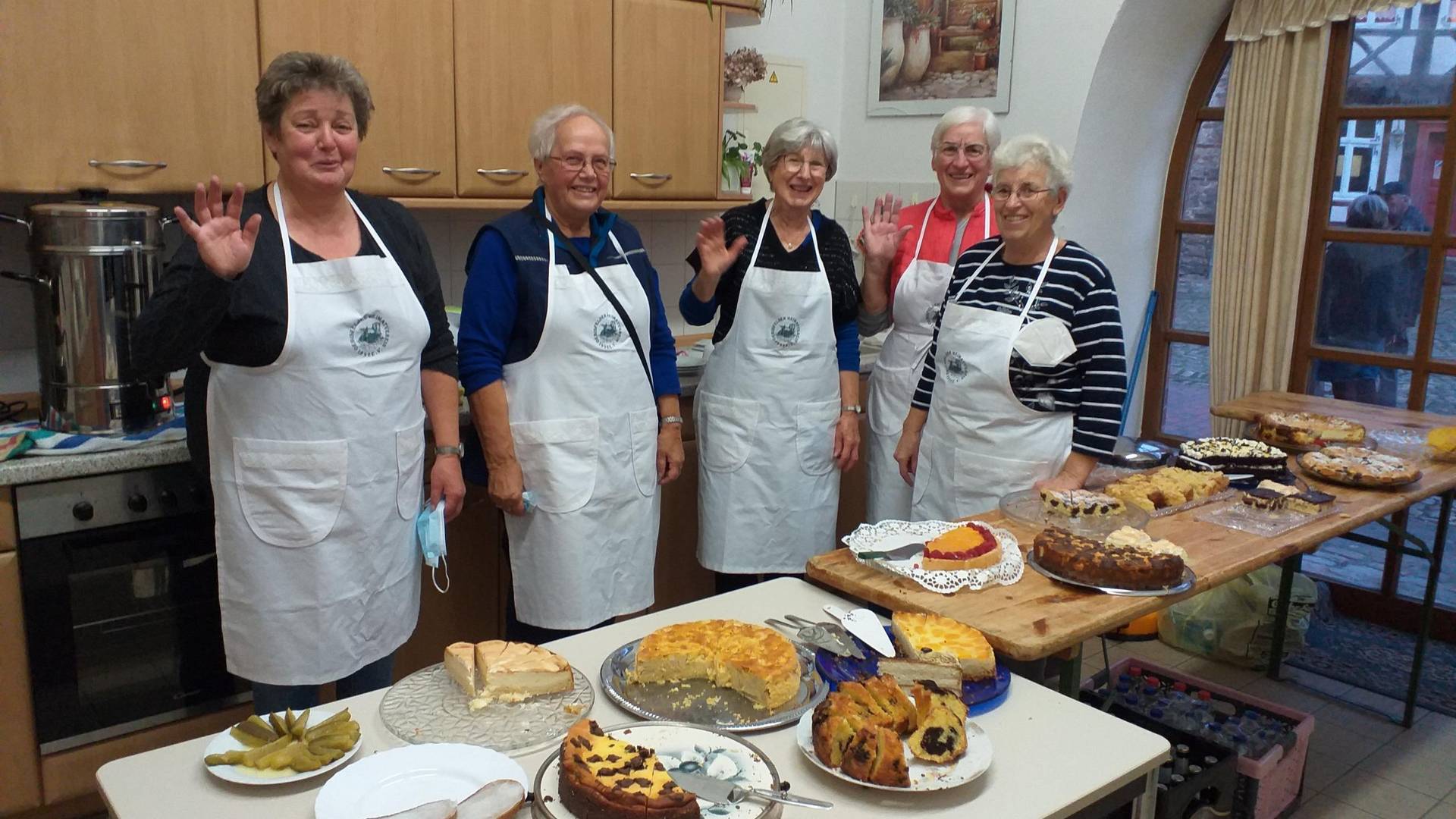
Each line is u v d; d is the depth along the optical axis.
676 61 3.17
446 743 1.24
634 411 2.32
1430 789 2.66
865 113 4.15
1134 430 4.14
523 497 2.22
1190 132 3.85
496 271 2.15
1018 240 2.17
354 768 1.18
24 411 2.44
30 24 2.13
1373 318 3.51
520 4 2.82
